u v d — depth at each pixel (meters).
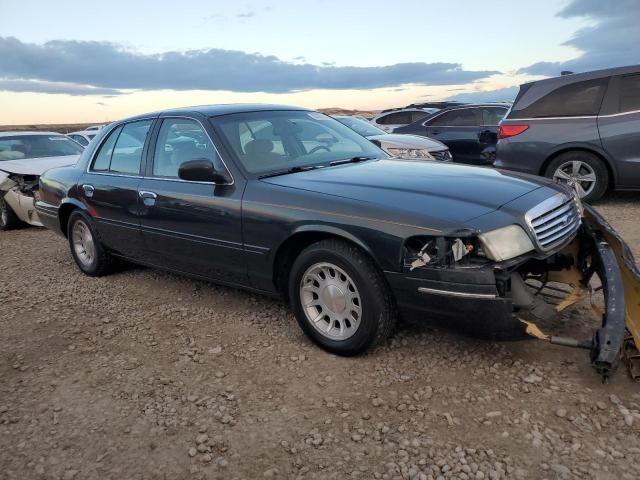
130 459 2.79
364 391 3.26
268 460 2.71
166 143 4.82
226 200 4.11
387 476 2.54
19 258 7.10
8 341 4.33
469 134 11.90
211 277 4.55
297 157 4.47
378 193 3.55
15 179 8.80
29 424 3.15
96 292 5.42
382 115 16.27
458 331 3.25
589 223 3.85
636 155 7.41
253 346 3.96
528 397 3.07
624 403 2.95
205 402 3.26
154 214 4.75
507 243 3.13
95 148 5.75
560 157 7.90
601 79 7.57
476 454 2.64
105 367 3.79
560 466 2.52
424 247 3.17
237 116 4.65
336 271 3.58
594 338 3.00
